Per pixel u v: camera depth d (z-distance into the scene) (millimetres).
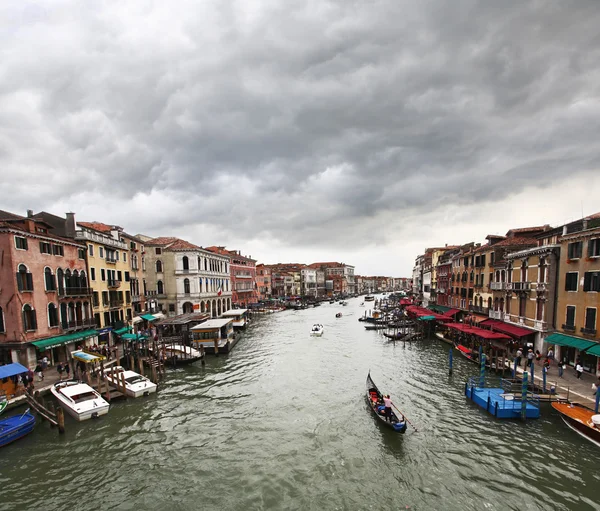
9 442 15789
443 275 54375
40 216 30578
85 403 18828
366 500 12062
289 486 12906
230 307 62469
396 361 30875
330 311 83062
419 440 15898
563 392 19203
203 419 18609
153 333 32188
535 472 13336
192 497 12383
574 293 23188
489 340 29875
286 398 21594
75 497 12445
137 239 41000
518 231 35156
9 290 22219
